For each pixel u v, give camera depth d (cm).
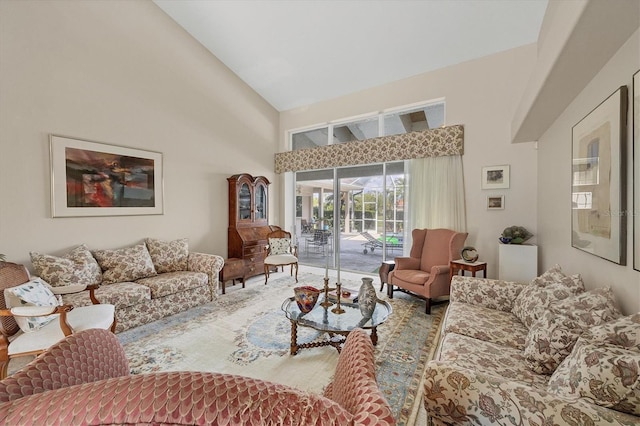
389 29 358
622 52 153
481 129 387
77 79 314
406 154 436
